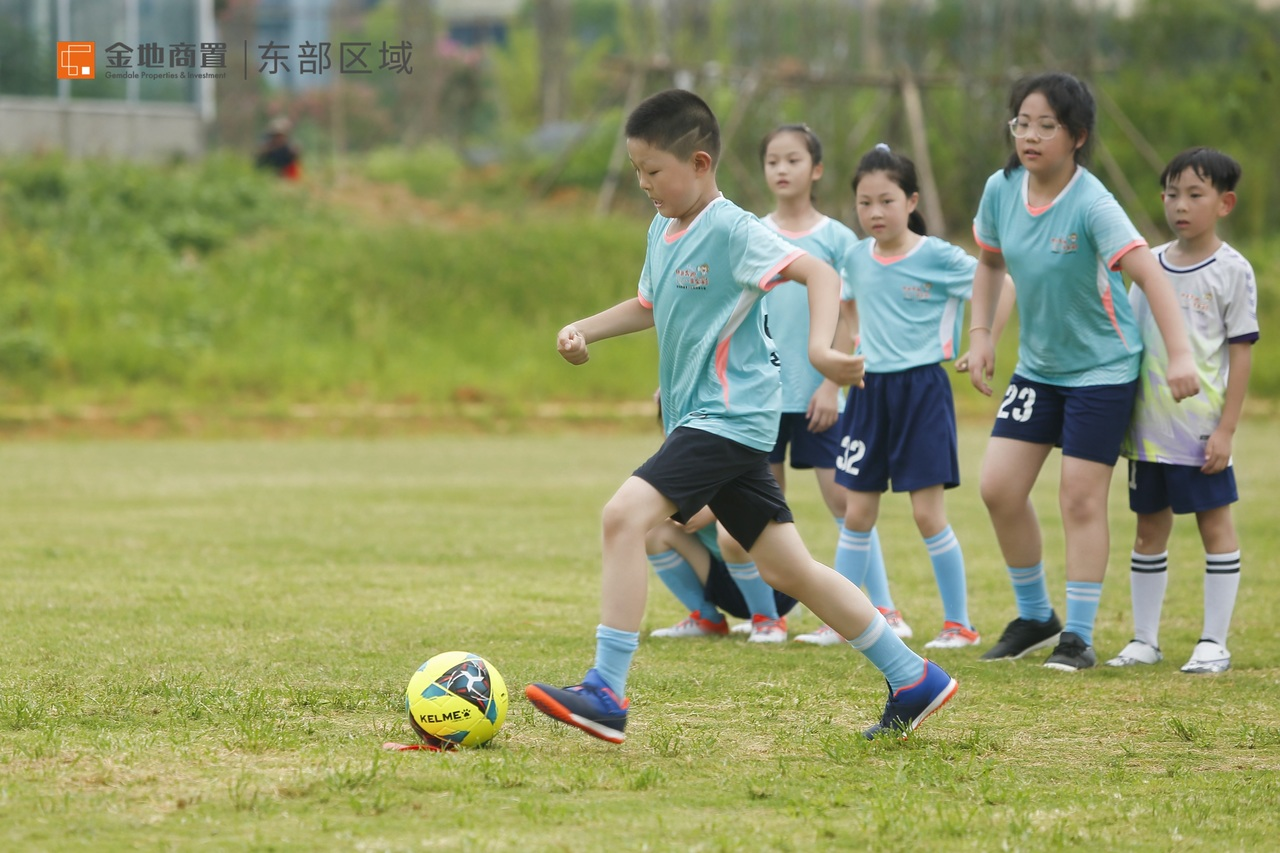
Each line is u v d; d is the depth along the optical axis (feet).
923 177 222.28
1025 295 48.67
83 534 79.82
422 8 322.34
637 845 25.88
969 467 124.26
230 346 178.70
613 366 185.37
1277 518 90.22
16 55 217.56
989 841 26.68
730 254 33.83
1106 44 298.76
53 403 158.30
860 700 40.96
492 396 174.91
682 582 54.08
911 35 247.09
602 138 267.80
